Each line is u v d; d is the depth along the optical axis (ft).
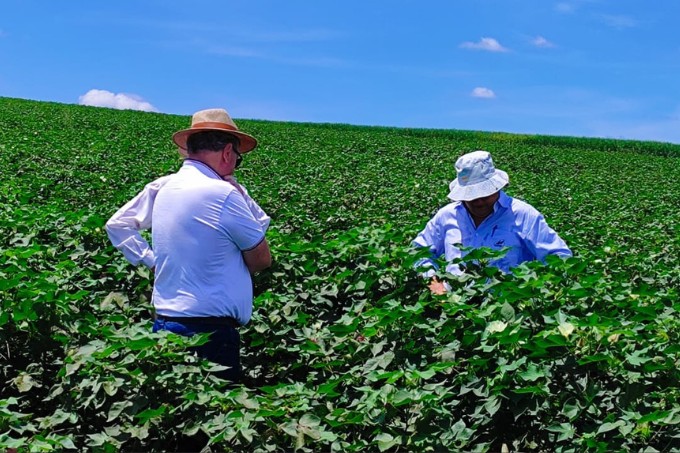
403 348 13.33
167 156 60.13
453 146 104.12
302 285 17.75
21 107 109.19
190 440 12.02
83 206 34.35
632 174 85.10
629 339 12.96
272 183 45.70
